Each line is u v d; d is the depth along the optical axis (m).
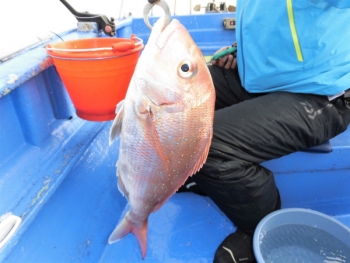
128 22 2.33
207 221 1.47
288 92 1.31
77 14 1.69
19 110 1.10
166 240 1.37
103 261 1.27
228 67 1.67
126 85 1.08
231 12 2.62
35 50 1.27
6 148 1.05
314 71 1.23
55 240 1.08
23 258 0.95
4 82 0.95
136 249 1.32
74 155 1.20
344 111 1.32
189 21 2.56
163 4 0.71
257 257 1.02
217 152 1.13
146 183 0.82
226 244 1.30
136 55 1.05
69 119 1.40
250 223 1.28
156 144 0.77
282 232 1.29
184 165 0.79
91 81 1.00
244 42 1.39
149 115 0.75
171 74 0.71
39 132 1.18
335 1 1.04
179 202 1.58
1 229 0.83
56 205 1.10
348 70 1.23
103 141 1.48
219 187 1.18
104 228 1.34
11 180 1.01
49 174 1.08
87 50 0.94
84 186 1.26
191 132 0.75
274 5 1.22
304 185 1.52
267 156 1.21
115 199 1.46
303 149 1.32
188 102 0.73
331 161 1.45
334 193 1.55
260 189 1.19
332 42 1.18
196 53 0.72
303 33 1.18
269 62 1.30
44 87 1.28
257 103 1.26
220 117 1.21
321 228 1.27
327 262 1.19
